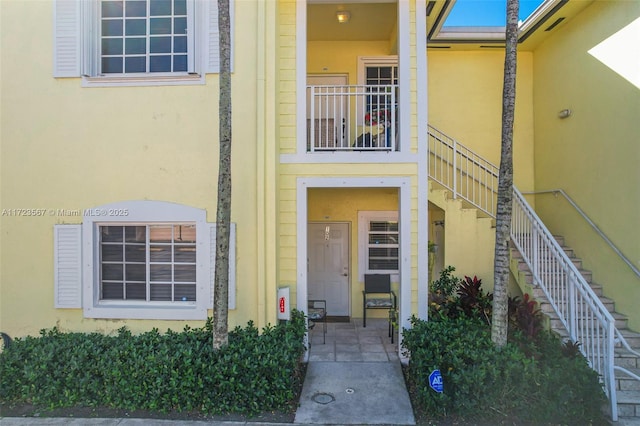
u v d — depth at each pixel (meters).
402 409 4.51
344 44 8.06
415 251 5.65
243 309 5.34
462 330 4.96
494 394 4.09
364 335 6.86
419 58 5.69
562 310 5.48
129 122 5.45
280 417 4.33
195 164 5.39
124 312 5.39
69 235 5.42
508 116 4.59
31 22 5.50
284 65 5.82
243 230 5.34
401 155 5.70
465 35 7.48
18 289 5.46
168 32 5.56
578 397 4.02
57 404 4.46
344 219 8.05
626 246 5.53
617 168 5.69
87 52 5.41
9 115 5.49
